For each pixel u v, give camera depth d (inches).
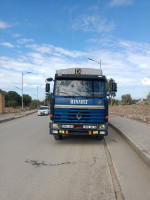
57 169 210.1
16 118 1059.3
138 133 402.0
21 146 324.2
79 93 330.6
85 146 324.8
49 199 146.8
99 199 146.7
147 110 1053.8
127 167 215.6
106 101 326.6
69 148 309.7
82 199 146.8
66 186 168.4
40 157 256.7
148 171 203.5
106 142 358.0
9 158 251.8
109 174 195.5
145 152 246.1
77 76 335.0
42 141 368.5
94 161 238.7
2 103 1507.1
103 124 323.9
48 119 954.1
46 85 373.7
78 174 195.6
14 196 151.4
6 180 181.3
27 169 209.9
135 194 154.5
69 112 328.2
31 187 166.6
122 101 2119.8
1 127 621.0
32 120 900.6
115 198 148.2
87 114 325.4
